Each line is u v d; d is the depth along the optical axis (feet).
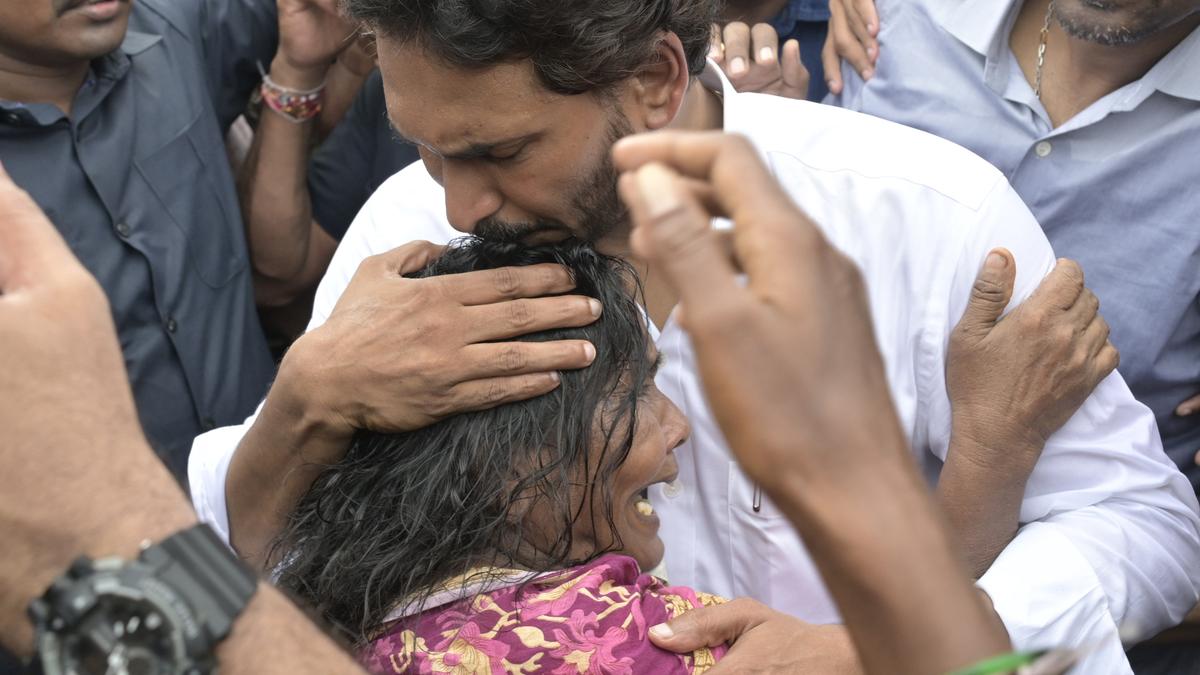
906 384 5.41
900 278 5.35
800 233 1.74
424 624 3.88
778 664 4.08
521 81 3.93
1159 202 6.18
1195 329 6.30
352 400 4.34
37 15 6.26
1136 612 5.24
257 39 7.89
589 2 3.80
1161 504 5.47
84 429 2.18
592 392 4.12
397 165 8.28
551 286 4.38
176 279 7.11
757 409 1.71
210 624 2.15
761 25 7.76
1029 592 4.97
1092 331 5.19
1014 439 5.14
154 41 7.31
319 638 2.30
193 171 7.30
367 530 4.17
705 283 1.70
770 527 5.21
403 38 3.89
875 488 1.73
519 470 4.04
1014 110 6.63
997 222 5.30
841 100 7.67
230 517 5.14
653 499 5.44
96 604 2.10
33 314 2.22
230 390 7.43
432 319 4.24
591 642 3.75
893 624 1.73
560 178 4.23
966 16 6.82
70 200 6.77
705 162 1.81
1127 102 6.17
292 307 8.88
